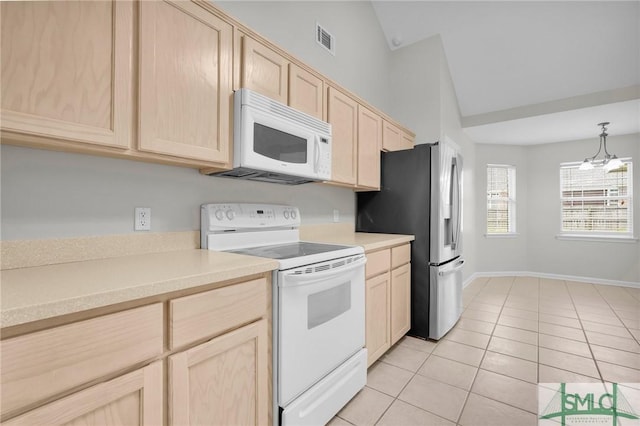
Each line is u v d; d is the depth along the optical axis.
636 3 2.70
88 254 1.25
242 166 1.45
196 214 1.64
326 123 1.97
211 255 1.40
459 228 2.96
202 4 1.33
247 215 1.81
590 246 4.66
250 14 1.96
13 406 0.64
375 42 3.40
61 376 0.71
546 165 5.00
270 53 1.67
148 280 0.89
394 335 2.33
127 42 1.09
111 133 1.05
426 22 3.33
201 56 1.33
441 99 3.37
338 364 1.64
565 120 3.91
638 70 3.14
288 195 2.22
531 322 3.00
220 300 1.07
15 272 1.01
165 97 1.20
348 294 1.71
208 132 1.36
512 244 5.12
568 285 4.47
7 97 0.84
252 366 1.19
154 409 0.88
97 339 0.77
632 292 4.07
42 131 0.90
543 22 3.04
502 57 3.44
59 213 1.18
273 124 1.58
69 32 0.95
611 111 3.59
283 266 1.31
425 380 1.96
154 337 0.89
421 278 2.63
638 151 4.38
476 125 4.18
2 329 0.64
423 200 2.64
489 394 1.81
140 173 1.42
